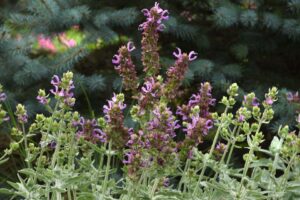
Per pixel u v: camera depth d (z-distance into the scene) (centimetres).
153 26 384
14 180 573
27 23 639
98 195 375
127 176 356
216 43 702
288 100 604
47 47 758
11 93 620
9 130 606
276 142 403
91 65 709
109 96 646
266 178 411
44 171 369
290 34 631
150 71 388
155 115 342
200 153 388
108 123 345
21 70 631
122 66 383
